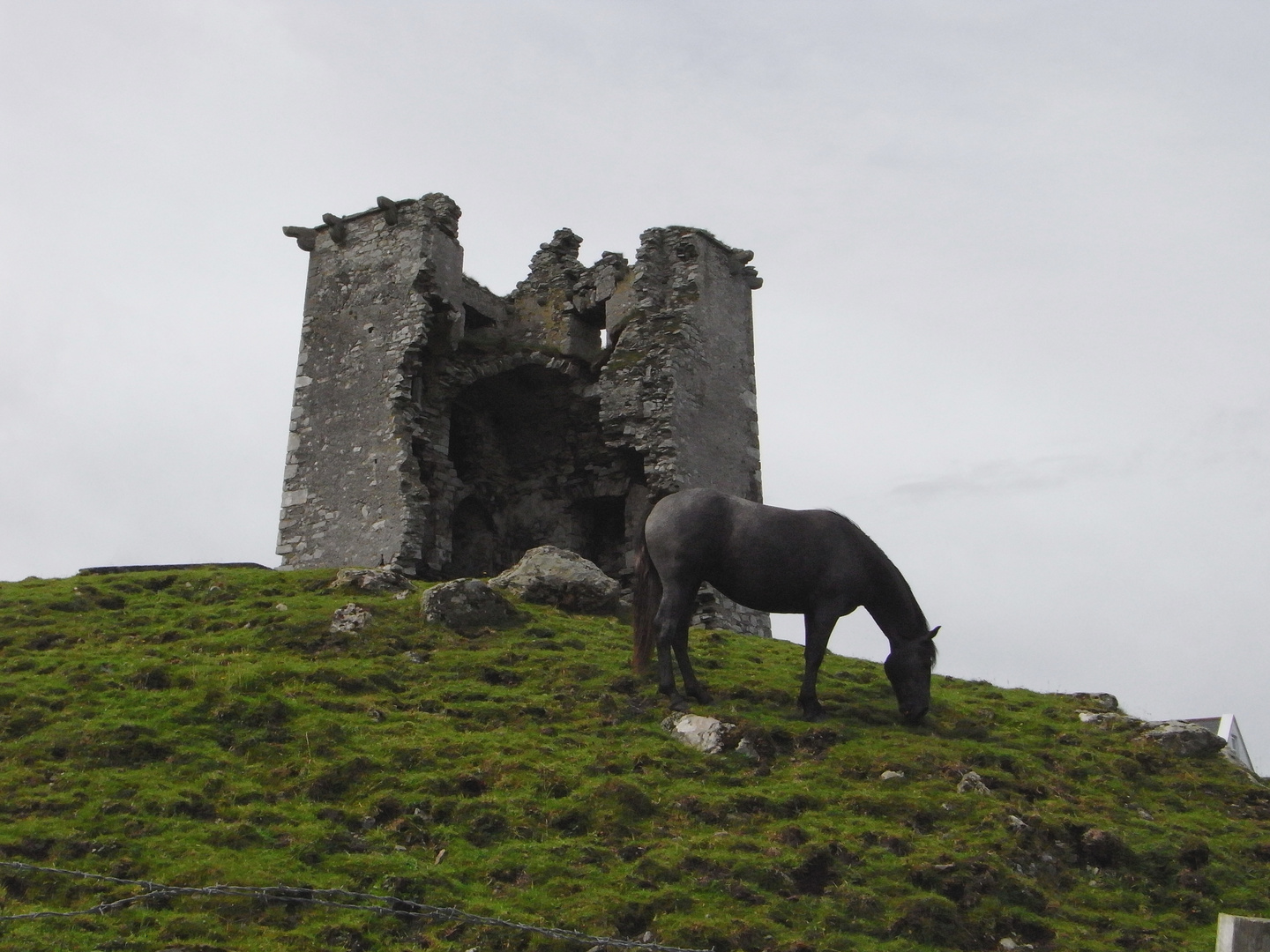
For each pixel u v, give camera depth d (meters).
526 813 13.94
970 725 18.14
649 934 11.87
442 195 32.50
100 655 18.31
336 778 14.39
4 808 13.16
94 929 11.11
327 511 30.64
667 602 17.61
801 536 17.72
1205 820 16.14
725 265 33.50
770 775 15.64
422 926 11.79
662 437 30.69
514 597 21.97
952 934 12.62
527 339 33.91
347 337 31.92
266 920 11.61
